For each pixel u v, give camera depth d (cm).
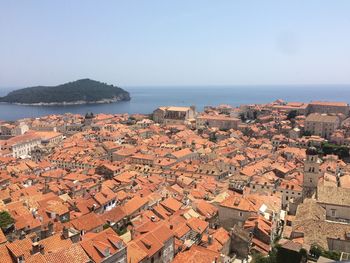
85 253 8206
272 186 17675
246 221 11912
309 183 16050
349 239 9750
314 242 9862
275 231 12644
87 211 13900
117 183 18662
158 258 9700
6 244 8250
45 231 10444
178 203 14362
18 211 11856
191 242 11081
